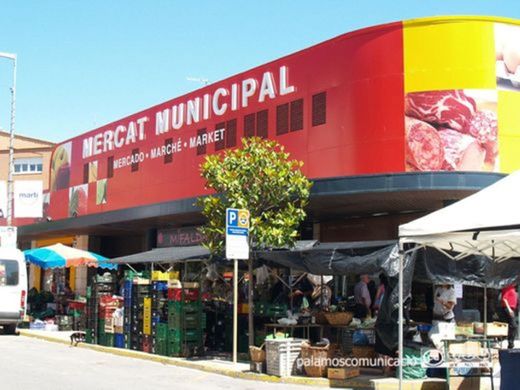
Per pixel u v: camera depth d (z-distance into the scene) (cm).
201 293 1623
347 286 2050
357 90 1767
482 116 1647
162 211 2373
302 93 1939
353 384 1195
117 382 1211
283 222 1474
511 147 1650
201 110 2373
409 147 1672
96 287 1906
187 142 2433
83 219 2888
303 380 1236
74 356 1647
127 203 2777
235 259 1430
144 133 2706
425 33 1688
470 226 970
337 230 2200
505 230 947
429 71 1675
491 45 1670
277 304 1606
